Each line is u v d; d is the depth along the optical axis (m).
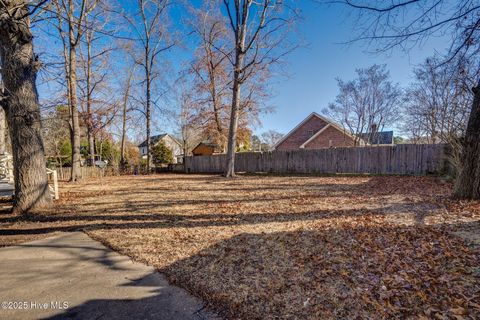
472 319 1.85
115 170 19.00
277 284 2.49
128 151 30.42
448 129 9.80
